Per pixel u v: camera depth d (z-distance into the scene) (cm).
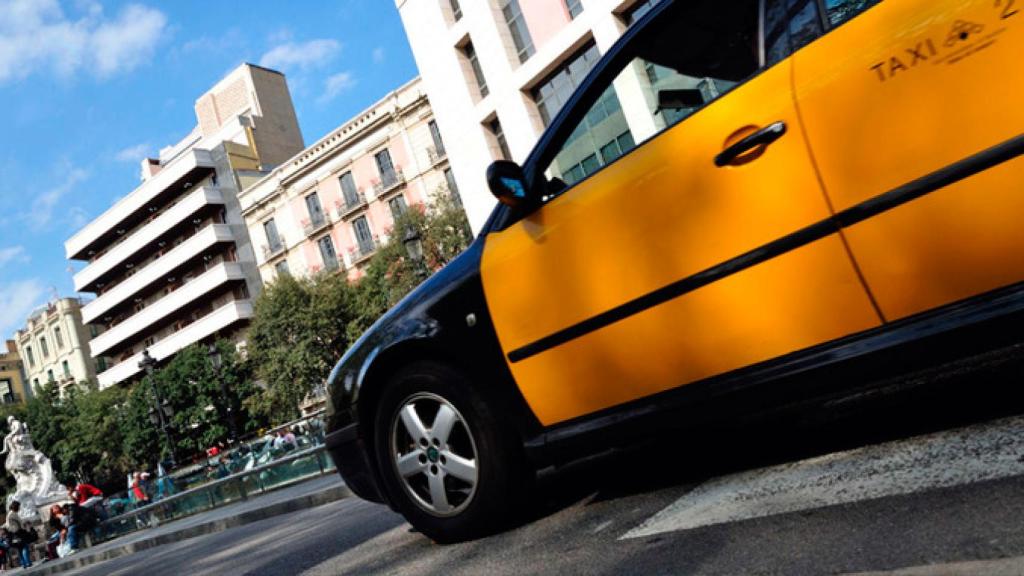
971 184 187
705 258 230
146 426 3900
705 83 239
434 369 295
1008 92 181
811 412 324
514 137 2600
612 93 264
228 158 4919
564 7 2466
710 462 301
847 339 212
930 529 167
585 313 257
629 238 246
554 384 269
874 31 206
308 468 1384
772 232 218
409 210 3444
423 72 2886
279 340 3475
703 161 231
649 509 260
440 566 274
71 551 1959
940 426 236
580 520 276
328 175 4178
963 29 189
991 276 188
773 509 213
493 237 292
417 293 309
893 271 201
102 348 5416
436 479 301
